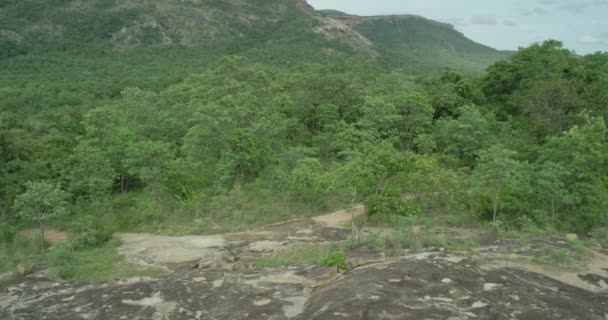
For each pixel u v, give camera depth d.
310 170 26.03
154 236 22.50
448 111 40.59
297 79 43.06
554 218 21.80
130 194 29.23
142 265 17.97
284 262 16.94
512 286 12.81
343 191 20.16
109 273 16.95
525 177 22.72
